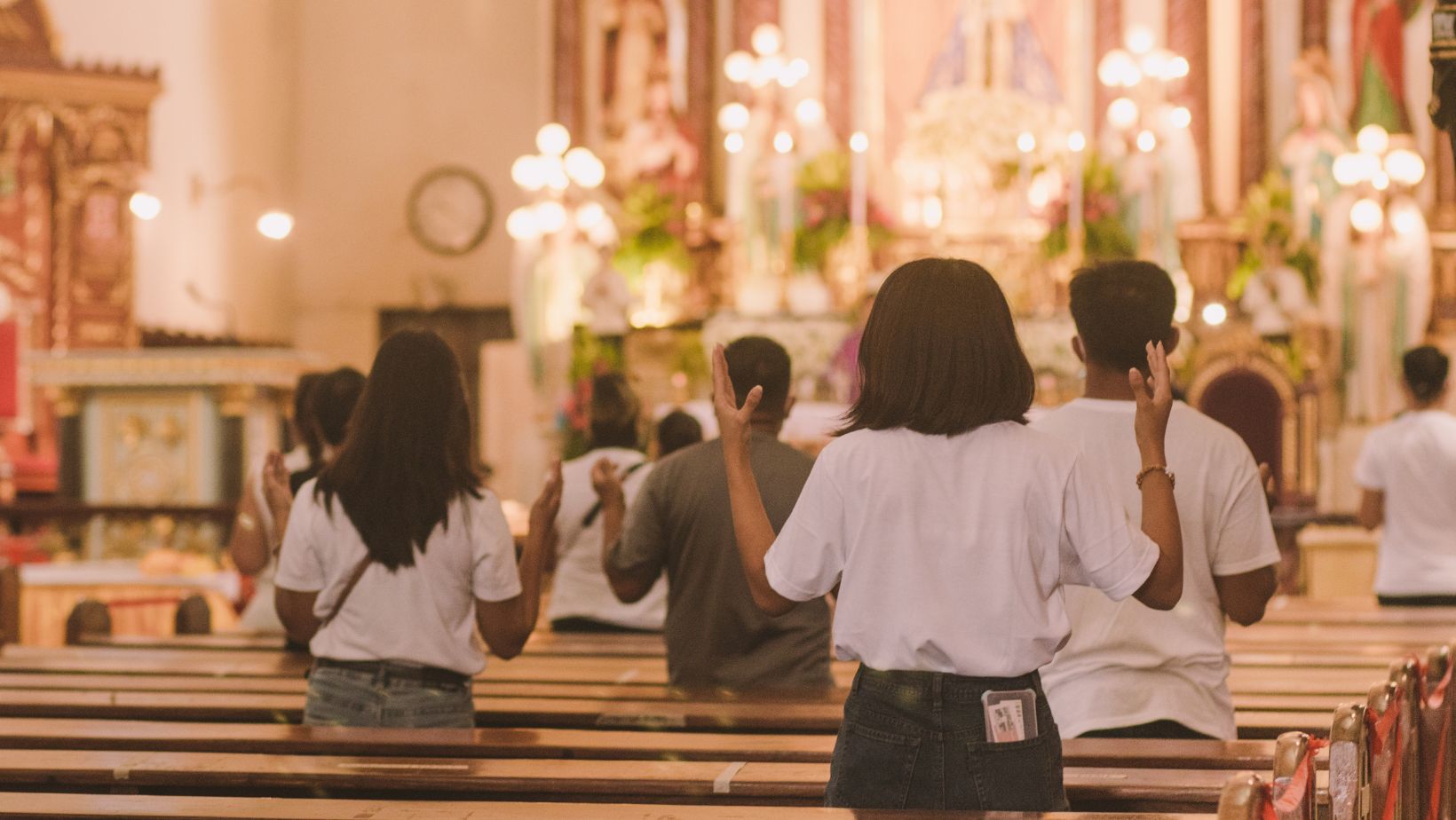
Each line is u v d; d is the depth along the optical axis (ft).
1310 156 53.01
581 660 19.31
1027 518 8.94
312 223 67.00
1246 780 7.20
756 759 12.04
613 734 12.72
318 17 67.36
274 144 65.31
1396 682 11.41
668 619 15.56
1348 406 52.21
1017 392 9.03
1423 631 21.63
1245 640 21.01
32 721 13.60
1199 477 11.58
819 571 9.16
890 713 8.89
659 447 21.93
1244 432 48.42
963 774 8.79
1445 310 53.31
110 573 37.06
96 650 20.49
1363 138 47.26
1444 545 22.49
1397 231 51.80
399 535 12.68
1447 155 54.49
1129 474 11.49
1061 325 50.47
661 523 15.37
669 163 57.72
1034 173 53.26
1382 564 23.00
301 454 19.31
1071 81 56.29
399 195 66.59
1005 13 56.54
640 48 58.39
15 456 52.80
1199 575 11.64
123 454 44.88
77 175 54.08
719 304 55.98
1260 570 11.66
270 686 16.48
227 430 44.60
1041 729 8.89
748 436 9.74
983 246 53.31
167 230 57.82
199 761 11.28
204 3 60.80
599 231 53.26
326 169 67.05
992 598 8.86
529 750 11.99
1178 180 53.88
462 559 12.90
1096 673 11.75
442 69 66.59
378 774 10.79
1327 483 51.42
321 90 67.21
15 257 53.31
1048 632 8.94
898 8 57.21
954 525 8.93
